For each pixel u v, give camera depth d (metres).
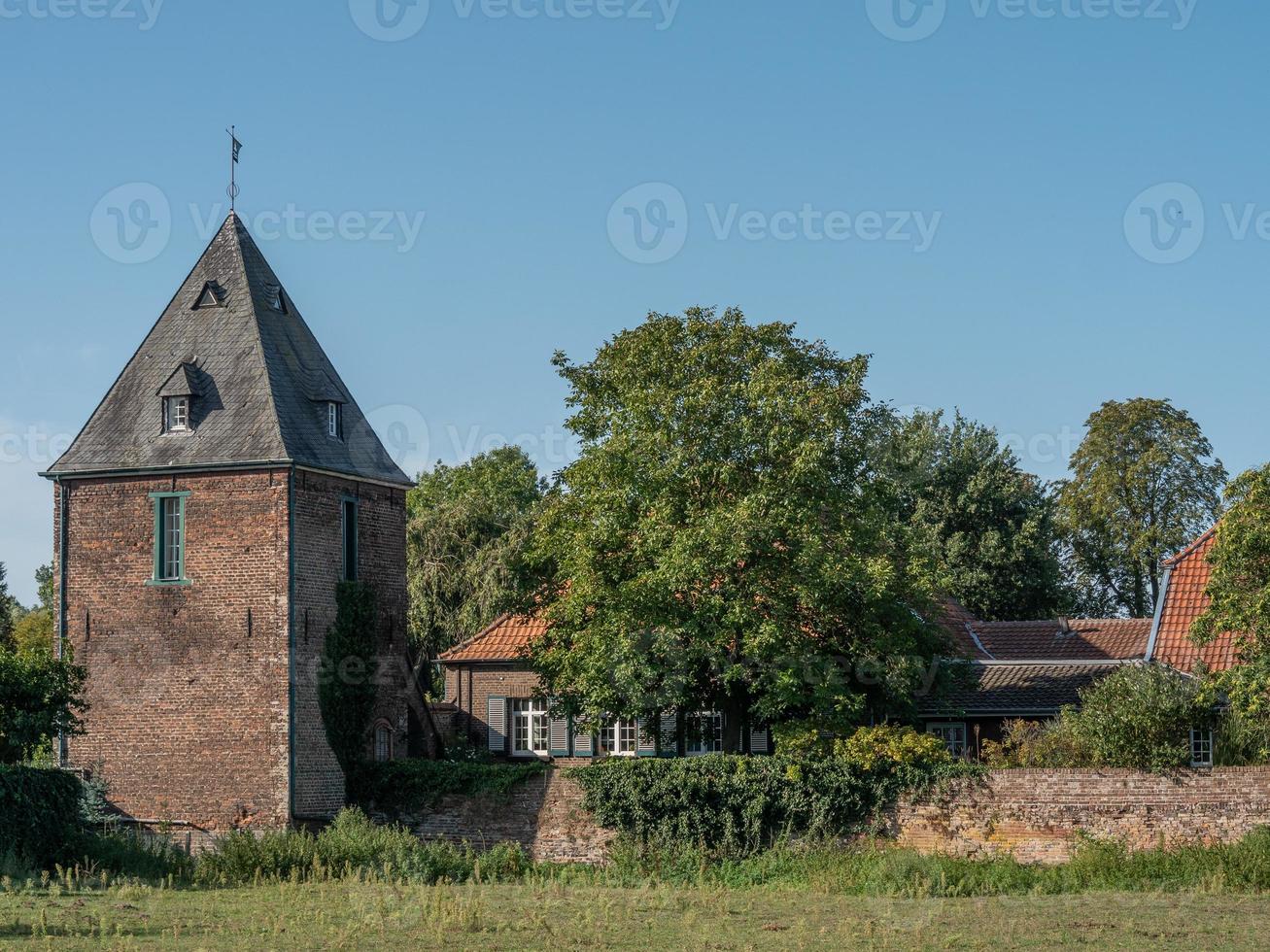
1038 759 34.56
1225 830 32.31
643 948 21.75
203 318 39.38
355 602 38.19
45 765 39.78
